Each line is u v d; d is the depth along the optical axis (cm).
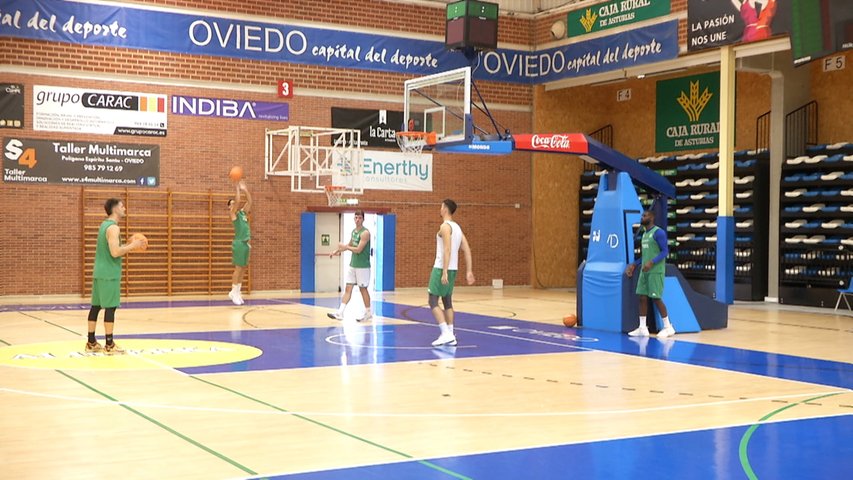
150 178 2122
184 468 592
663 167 2427
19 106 2005
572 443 676
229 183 2208
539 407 820
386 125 2386
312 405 816
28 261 2019
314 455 630
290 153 2158
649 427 737
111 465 598
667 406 831
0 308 1803
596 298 1497
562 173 2647
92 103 2067
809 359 1166
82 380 938
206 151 2180
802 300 2038
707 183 2289
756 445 677
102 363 1059
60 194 2044
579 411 802
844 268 1958
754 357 1180
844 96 2122
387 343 1278
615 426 740
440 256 1247
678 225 2359
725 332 1482
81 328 1432
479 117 2498
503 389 913
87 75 2061
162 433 696
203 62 2173
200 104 2172
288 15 2262
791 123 2162
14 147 2000
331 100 2319
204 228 2175
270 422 740
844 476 591
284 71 2262
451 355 1162
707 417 782
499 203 2559
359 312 1766
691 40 2056
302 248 2295
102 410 784
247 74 2220
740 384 963
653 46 2208
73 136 2052
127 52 2097
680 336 1415
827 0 1700
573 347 1262
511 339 1348
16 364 1046
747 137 2356
